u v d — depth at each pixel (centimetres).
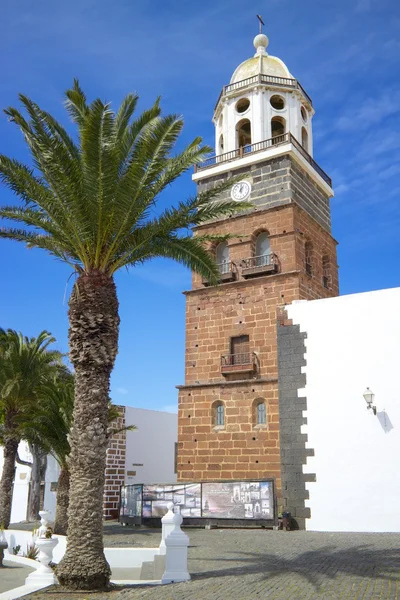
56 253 1574
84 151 1395
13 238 1559
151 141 1464
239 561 1487
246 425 2945
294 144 3366
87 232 1434
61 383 2752
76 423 1377
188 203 1575
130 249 1529
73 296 1455
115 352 1445
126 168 1499
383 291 2311
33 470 3562
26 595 1195
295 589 1105
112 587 1284
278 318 2508
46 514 2002
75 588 1245
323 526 2212
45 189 1489
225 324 3206
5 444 2941
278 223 3219
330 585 1125
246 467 2889
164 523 1702
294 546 1734
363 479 2186
